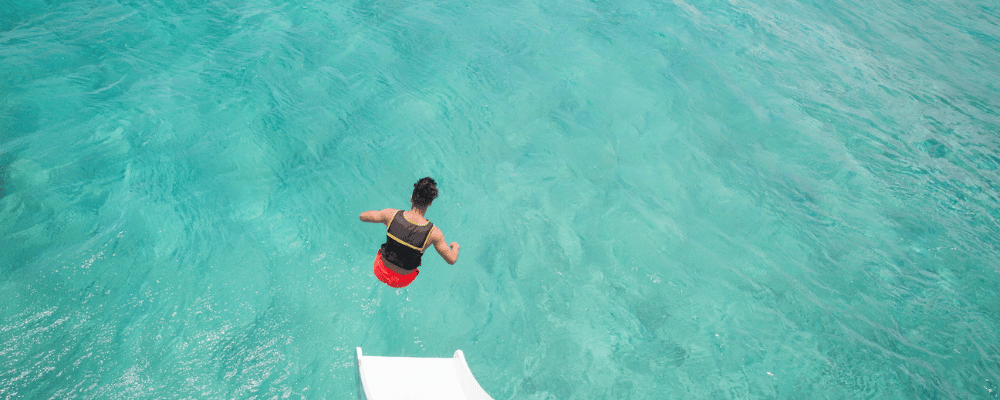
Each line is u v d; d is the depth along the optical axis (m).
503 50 8.61
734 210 6.28
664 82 8.34
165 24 7.91
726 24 10.37
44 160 5.33
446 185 6.00
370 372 3.47
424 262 5.12
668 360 4.61
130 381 3.76
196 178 5.49
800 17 11.15
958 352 4.91
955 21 11.97
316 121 6.52
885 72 9.46
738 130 7.56
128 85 6.59
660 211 6.14
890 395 4.50
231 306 4.37
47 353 3.82
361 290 4.70
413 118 6.86
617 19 10.03
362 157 6.13
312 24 8.50
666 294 5.21
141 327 4.10
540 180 6.31
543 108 7.44
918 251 5.95
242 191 5.45
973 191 6.87
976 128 8.12
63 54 6.91
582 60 8.62
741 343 4.82
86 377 3.73
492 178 6.22
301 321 4.37
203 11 8.38
